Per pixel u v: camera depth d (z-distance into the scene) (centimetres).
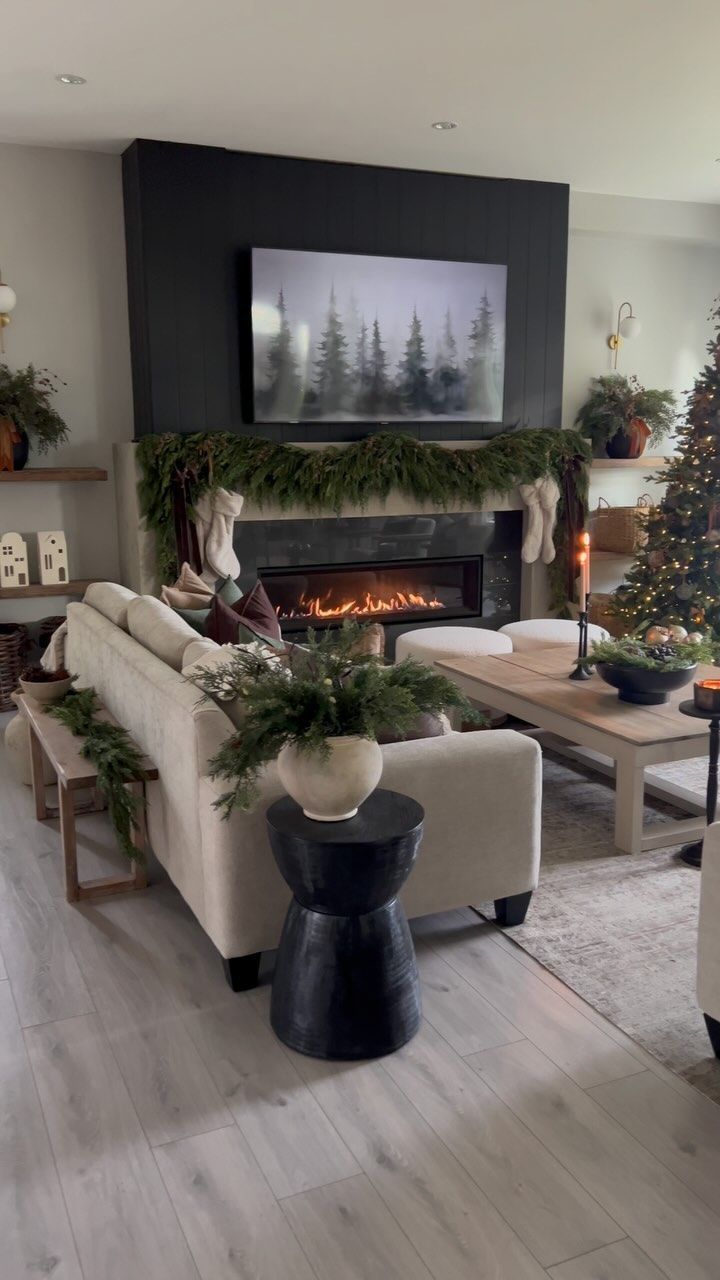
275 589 598
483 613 655
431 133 512
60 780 311
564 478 644
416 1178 198
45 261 548
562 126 502
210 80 432
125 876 329
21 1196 194
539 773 289
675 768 445
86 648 400
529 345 640
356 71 422
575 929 297
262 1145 208
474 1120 215
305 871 226
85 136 517
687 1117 216
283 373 568
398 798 250
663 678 362
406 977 241
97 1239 184
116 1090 226
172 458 534
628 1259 179
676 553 568
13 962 281
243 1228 186
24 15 362
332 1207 191
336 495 575
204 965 279
